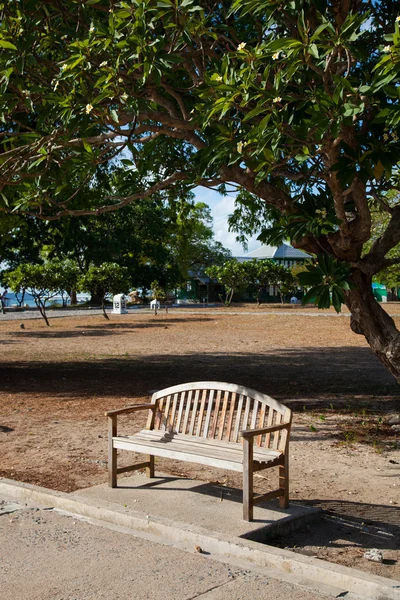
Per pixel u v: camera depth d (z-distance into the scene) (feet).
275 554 14.61
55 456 25.39
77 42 22.84
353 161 22.22
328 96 20.45
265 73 21.22
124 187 30.78
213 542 15.55
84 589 13.37
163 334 95.45
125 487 20.68
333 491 21.15
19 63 23.47
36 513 18.29
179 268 224.94
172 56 22.40
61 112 24.30
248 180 26.50
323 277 21.88
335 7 24.54
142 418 33.63
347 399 39.29
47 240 131.54
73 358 64.75
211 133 26.96
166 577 13.97
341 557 15.75
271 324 111.96
